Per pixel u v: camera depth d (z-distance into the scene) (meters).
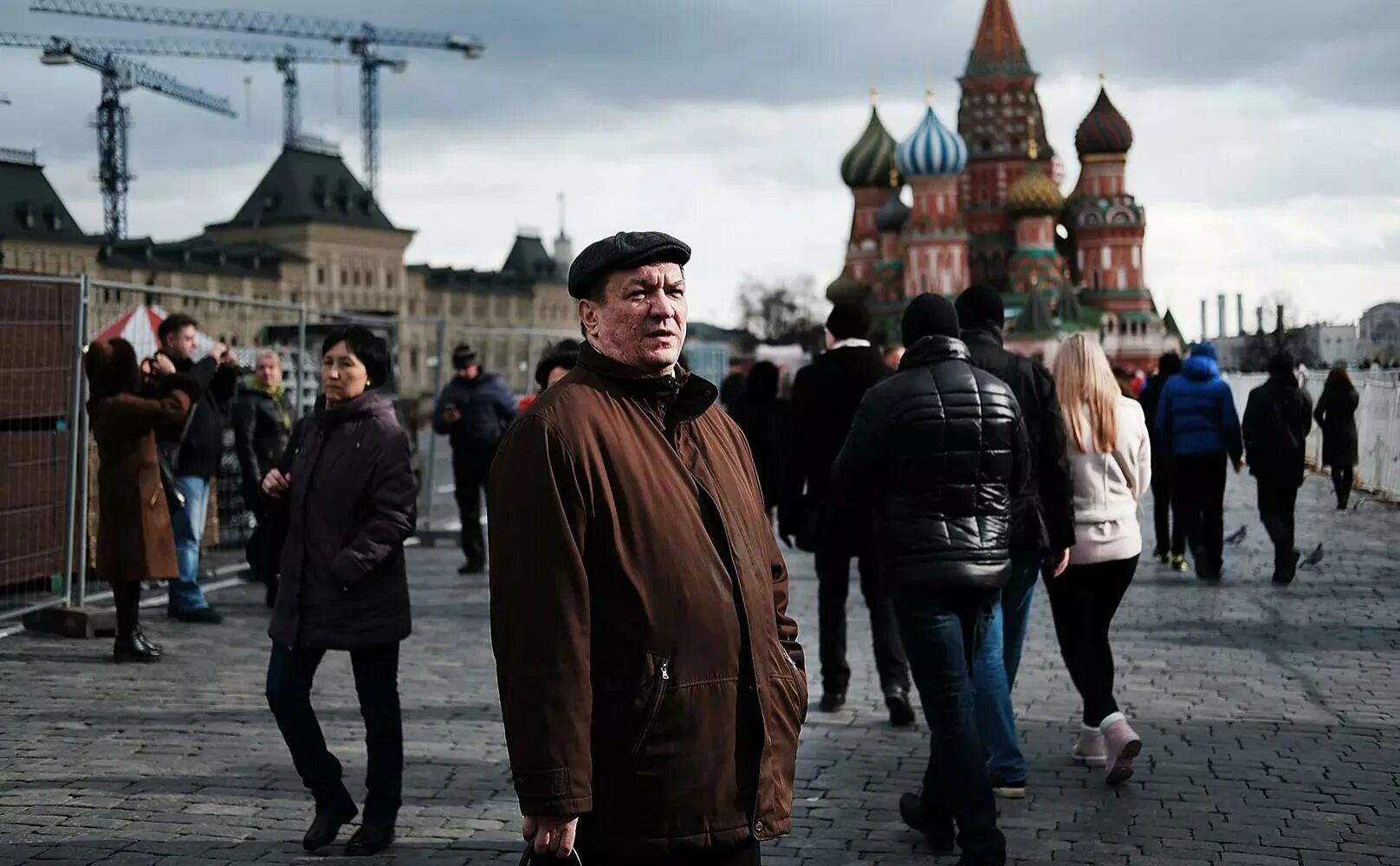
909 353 6.45
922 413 6.22
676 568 3.79
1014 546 7.16
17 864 6.29
